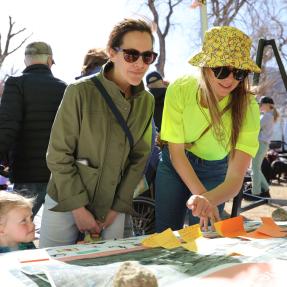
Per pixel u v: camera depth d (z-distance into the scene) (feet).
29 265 4.08
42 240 6.57
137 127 6.50
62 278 3.61
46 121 9.18
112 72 6.42
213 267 4.00
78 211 6.17
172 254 4.59
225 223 5.84
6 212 5.45
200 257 4.43
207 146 7.18
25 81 9.12
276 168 31.53
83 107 6.11
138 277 2.80
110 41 6.18
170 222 7.88
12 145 9.20
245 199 18.70
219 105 6.55
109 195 6.44
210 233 5.80
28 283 3.59
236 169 6.71
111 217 6.56
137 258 4.43
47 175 9.27
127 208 6.64
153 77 12.44
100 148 6.22
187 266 4.06
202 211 5.77
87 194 6.31
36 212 9.34
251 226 6.34
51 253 4.62
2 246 5.50
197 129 6.94
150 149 6.84
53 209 6.22
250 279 3.66
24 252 4.66
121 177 6.63
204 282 3.59
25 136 9.18
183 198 7.88
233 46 6.07
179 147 6.99
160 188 7.86
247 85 6.67
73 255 4.54
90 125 6.14
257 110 6.94
